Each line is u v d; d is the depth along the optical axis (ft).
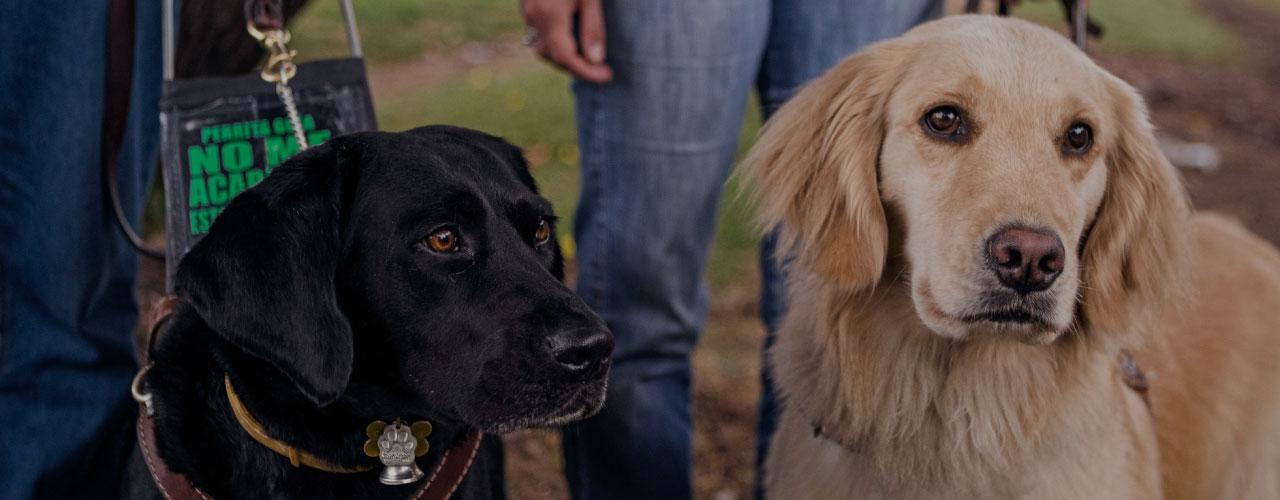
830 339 8.77
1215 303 10.39
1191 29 60.80
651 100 9.77
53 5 8.82
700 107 9.81
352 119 9.48
